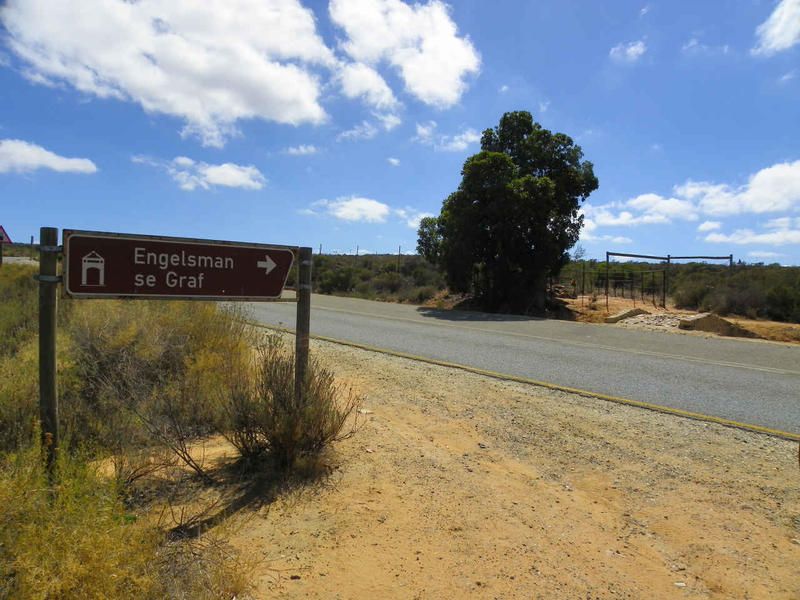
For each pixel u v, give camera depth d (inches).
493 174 971.3
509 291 1008.9
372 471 185.2
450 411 269.6
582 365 423.5
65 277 145.1
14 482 101.7
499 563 133.4
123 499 141.0
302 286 191.0
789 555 142.6
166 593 99.7
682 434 244.2
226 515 146.4
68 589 88.8
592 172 1035.3
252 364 273.1
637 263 1788.9
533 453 213.5
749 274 1086.4
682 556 140.9
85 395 212.4
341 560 130.2
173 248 162.1
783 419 277.6
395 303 1141.1
